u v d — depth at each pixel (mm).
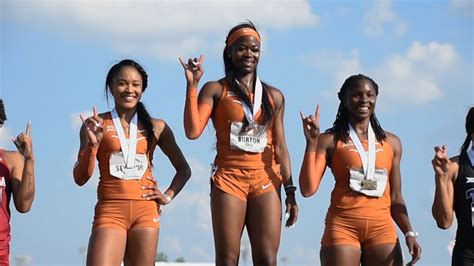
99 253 10438
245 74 11055
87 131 10422
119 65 10781
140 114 10844
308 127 10672
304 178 10727
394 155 11148
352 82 11023
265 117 10945
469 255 10727
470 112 10859
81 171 10484
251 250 10969
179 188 11016
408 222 11023
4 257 10547
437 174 10570
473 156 10844
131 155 10664
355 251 10797
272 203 10875
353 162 10914
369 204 10852
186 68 10750
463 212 10781
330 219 10938
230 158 10875
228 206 10797
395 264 10773
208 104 10930
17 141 10445
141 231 10602
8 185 10648
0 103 10719
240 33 10977
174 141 11102
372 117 11117
